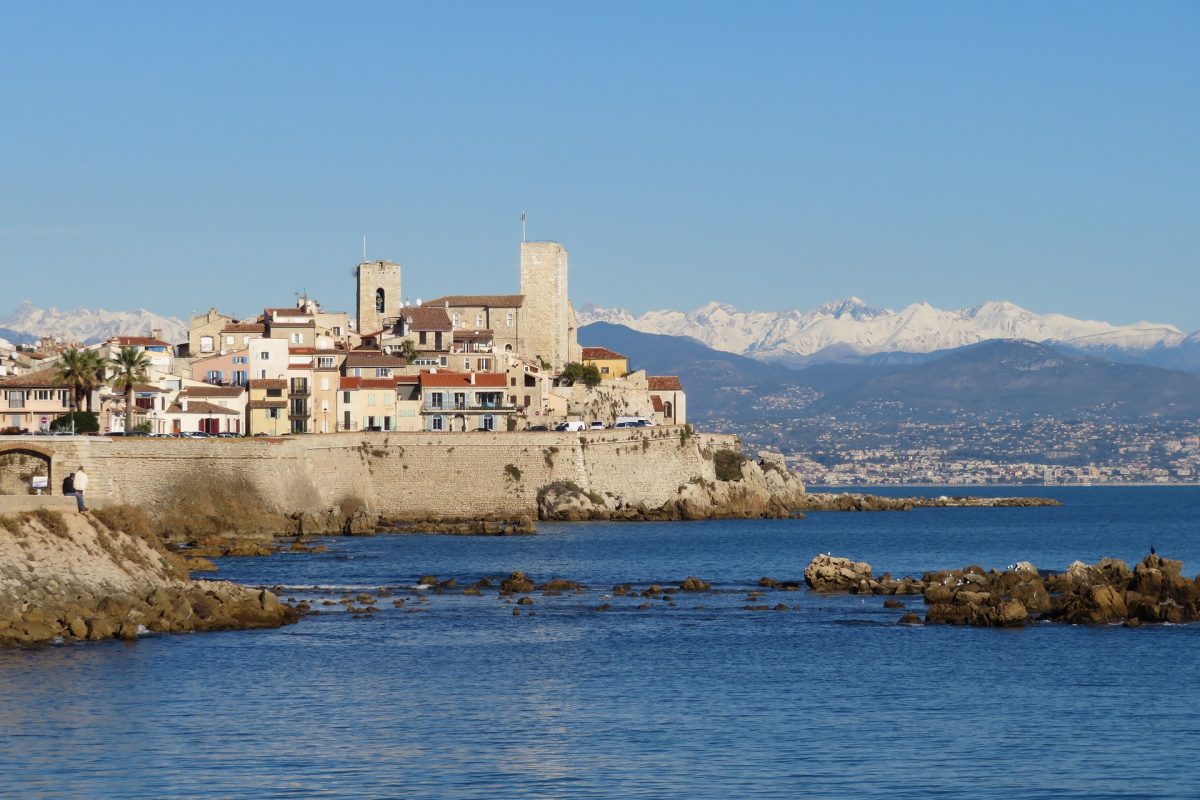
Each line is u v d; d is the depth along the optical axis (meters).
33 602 180.38
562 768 129.12
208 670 165.88
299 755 132.38
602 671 171.88
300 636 191.12
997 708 152.75
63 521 190.25
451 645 188.12
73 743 134.50
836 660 179.12
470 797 120.75
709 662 177.88
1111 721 147.00
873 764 130.88
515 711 150.62
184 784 123.25
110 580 190.12
